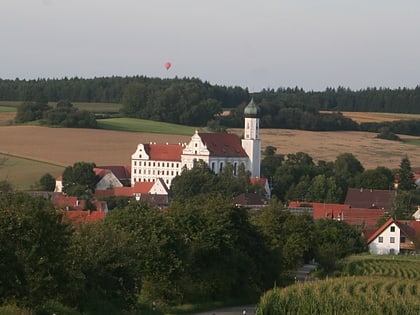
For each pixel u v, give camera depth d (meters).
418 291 131.88
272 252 176.75
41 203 109.50
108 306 118.56
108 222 144.38
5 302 103.38
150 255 140.88
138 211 146.50
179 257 144.12
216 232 157.88
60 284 107.31
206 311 144.00
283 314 120.25
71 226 115.94
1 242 104.25
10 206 107.88
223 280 156.38
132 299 123.75
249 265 163.62
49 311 108.06
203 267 156.25
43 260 104.75
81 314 111.88
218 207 165.12
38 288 104.12
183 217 158.62
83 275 112.56
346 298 120.56
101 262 121.06
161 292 143.12
